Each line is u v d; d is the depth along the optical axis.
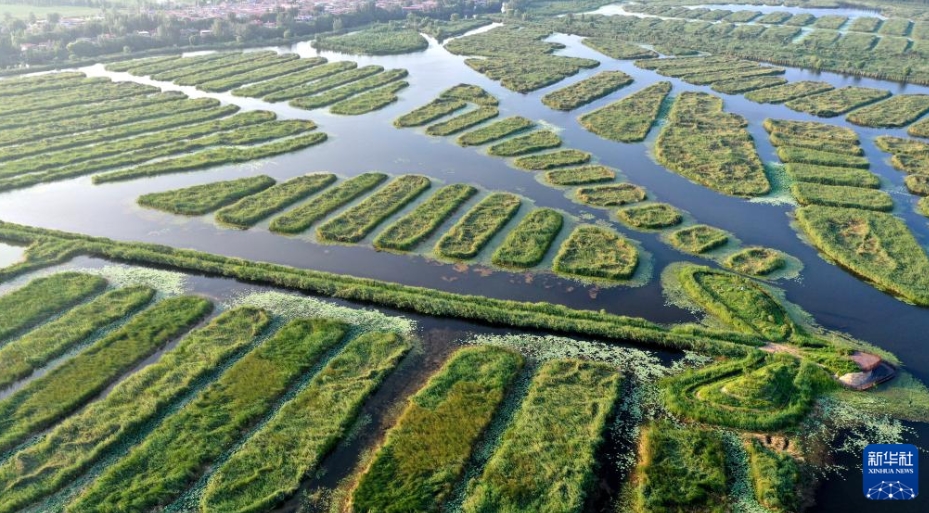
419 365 41.38
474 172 73.12
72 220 61.97
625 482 32.88
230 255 55.09
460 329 45.09
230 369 40.56
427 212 62.06
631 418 36.94
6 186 68.44
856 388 38.34
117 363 41.25
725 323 45.12
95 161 75.50
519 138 82.75
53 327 44.84
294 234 58.75
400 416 36.91
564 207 63.97
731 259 53.22
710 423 36.19
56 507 31.25
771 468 32.75
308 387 39.03
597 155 78.00
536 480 32.50
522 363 41.19
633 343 43.41
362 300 48.19
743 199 65.50
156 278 51.72
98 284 50.22
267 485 32.25
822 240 55.75
